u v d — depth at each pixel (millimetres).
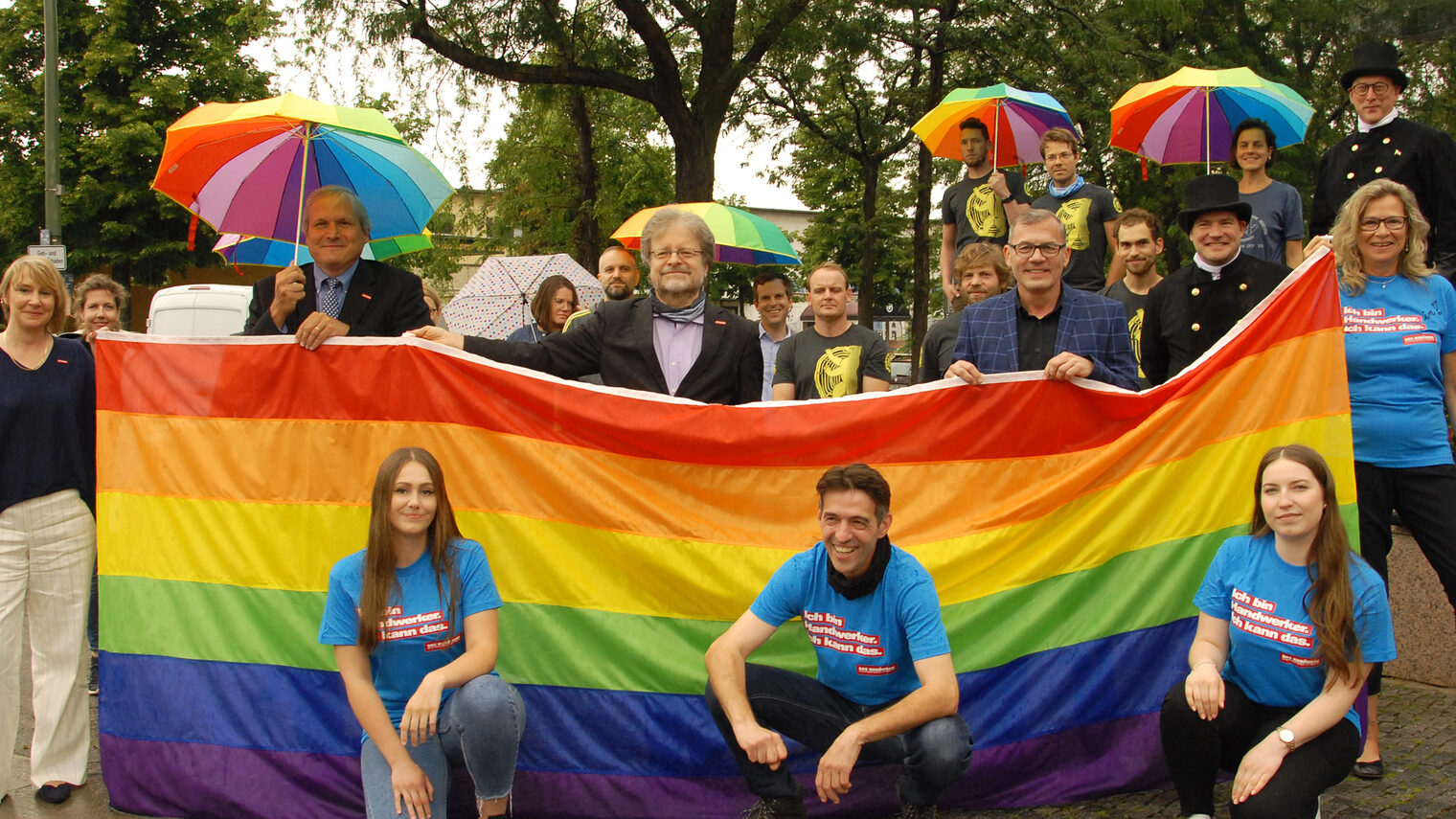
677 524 4094
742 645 3578
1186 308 4457
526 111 20922
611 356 4449
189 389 4242
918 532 4117
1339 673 3260
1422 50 8398
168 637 4164
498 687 3510
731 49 17000
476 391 4148
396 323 4555
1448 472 4309
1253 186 5812
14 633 4262
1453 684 5227
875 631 3527
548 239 23609
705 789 4020
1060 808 3994
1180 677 4047
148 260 28922
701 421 4129
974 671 4020
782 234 8078
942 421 4148
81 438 4445
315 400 4199
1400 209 4250
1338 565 3295
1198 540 4086
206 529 4191
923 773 3420
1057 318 4270
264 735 4074
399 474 3498
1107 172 20219
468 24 15711
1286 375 4059
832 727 3656
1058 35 18141
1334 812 3846
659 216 4465
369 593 3502
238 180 4691
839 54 18562
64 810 4172
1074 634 4059
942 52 18422
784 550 4109
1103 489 4102
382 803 3463
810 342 5625
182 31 29125
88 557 4426
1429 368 4297
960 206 7207
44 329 4391
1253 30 21062
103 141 26984
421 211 4863
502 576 4082
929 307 31453
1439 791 3998
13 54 28594
